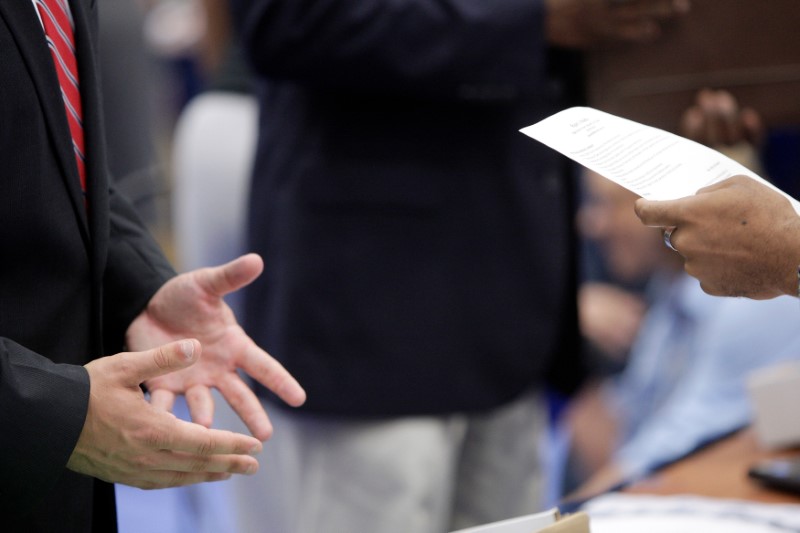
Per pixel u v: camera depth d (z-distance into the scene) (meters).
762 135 5.71
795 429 5.28
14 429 3.10
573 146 3.64
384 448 5.51
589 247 9.15
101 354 3.78
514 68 5.41
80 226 3.59
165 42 15.24
